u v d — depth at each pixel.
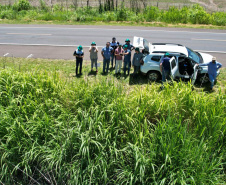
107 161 5.45
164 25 22.31
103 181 5.24
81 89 6.77
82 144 5.14
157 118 6.55
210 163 5.20
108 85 7.11
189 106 6.49
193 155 5.11
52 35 18.83
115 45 11.88
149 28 21.25
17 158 5.62
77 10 25.28
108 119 6.26
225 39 18.44
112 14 23.89
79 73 11.44
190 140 5.60
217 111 6.16
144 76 11.39
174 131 5.46
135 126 6.02
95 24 22.38
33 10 25.41
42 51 15.21
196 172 5.00
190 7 26.42
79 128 5.53
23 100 6.66
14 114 6.04
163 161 5.21
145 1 30.42
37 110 6.07
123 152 5.71
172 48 10.57
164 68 9.44
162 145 5.14
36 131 5.73
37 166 5.62
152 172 5.14
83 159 5.27
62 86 7.28
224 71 12.22
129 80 10.95
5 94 7.00
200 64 9.90
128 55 10.99
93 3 30.20
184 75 9.96
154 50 10.56
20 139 5.71
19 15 24.41
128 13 24.11
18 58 13.84
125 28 21.11
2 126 5.73
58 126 5.98
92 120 5.66
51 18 23.80
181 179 4.88
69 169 5.20
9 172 5.47
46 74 7.70
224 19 22.75
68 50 15.43
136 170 5.03
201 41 17.81
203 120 6.04
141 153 5.26
